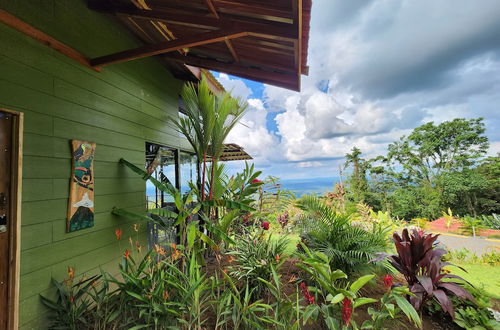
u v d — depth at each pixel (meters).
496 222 7.61
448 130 16.19
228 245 3.41
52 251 1.84
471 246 5.32
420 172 17.09
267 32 1.85
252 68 3.11
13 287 1.55
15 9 1.68
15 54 1.66
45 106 1.85
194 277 1.94
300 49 2.04
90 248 2.21
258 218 4.28
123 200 2.72
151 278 1.79
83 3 2.31
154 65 3.56
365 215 5.15
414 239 2.30
